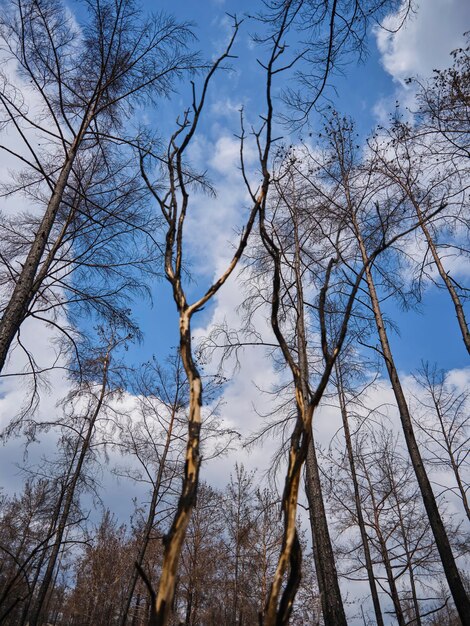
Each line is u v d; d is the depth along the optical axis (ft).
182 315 4.11
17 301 17.35
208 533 43.29
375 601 30.30
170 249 4.83
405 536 35.19
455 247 25.55
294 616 35.81
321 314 4.03
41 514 34.76
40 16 21.06
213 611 49.85
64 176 20.89
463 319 22.34
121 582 54.54
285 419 25.64
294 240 25.66
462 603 17.67
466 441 36.45
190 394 3.59
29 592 7.71
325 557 18.99
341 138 29.45
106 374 35.53
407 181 26.27
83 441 34.35
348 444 35.12
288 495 3.30
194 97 5.76
